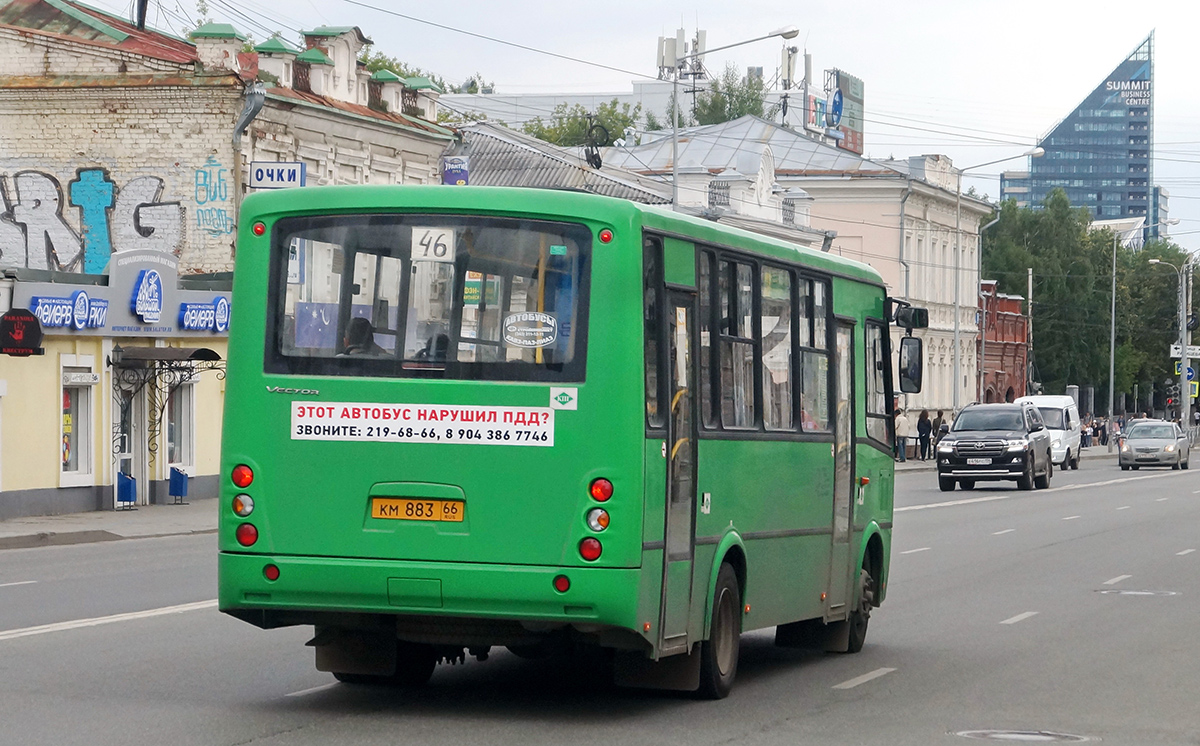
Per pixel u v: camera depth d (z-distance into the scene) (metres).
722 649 10.81
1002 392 92.00
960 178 64.81
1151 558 23.17
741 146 74.06
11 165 38.50
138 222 38.09
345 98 42.19
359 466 9.46
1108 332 110.00
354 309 9.57
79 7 41.97
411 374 9.43
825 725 9.89
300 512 9.52
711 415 10.49
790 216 64.69
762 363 11.39
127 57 38.00
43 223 38.47
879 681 11.95
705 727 9.67
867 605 13.75
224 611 9.70
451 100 102.81
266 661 11.95
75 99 38.19
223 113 37.66
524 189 9.45
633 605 9.26
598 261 9.32
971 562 22.41
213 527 27.58
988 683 11.87
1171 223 97.12
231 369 9.70
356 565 9.39
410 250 9.53
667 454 9.67
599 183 57.88
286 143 39.06
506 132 60.78
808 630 13.56
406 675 10.96
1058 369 106.62
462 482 9.34
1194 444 99.94
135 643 12.80
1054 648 13.90
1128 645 14.09
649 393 9.48
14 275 28.16
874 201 73.12
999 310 92.75
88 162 38.28
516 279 9.41
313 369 9.57
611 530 9.20
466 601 9.30
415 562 9.34
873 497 13.96
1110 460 75.25
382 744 8.83
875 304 14.11
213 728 9.23
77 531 25.52
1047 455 45.84
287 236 9.71
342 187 9.66
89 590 16.81
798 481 12.04
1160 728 10.00
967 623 15.70
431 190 9.52
